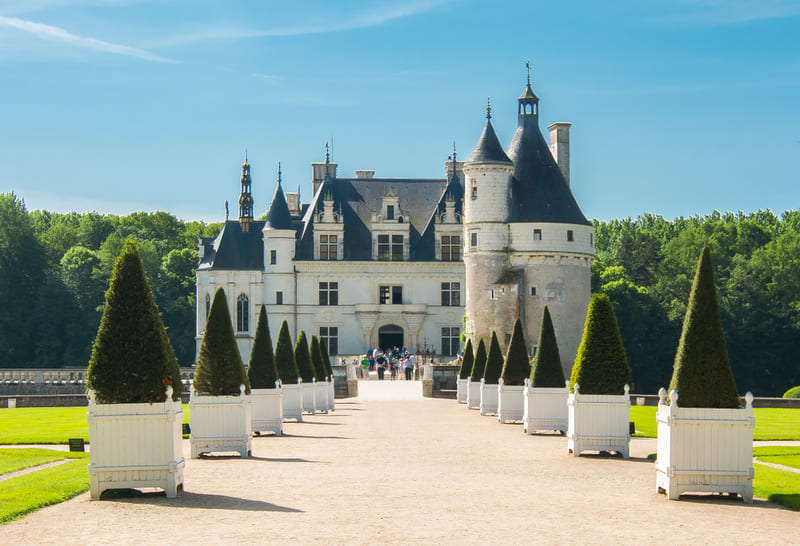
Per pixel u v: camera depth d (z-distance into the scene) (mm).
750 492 20297
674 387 21672
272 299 101875
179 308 131875
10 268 120625
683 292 121562
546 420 36938
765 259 118438
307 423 44344
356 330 102250
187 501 19719
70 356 121000
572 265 87188
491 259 86688
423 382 73812
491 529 16922
